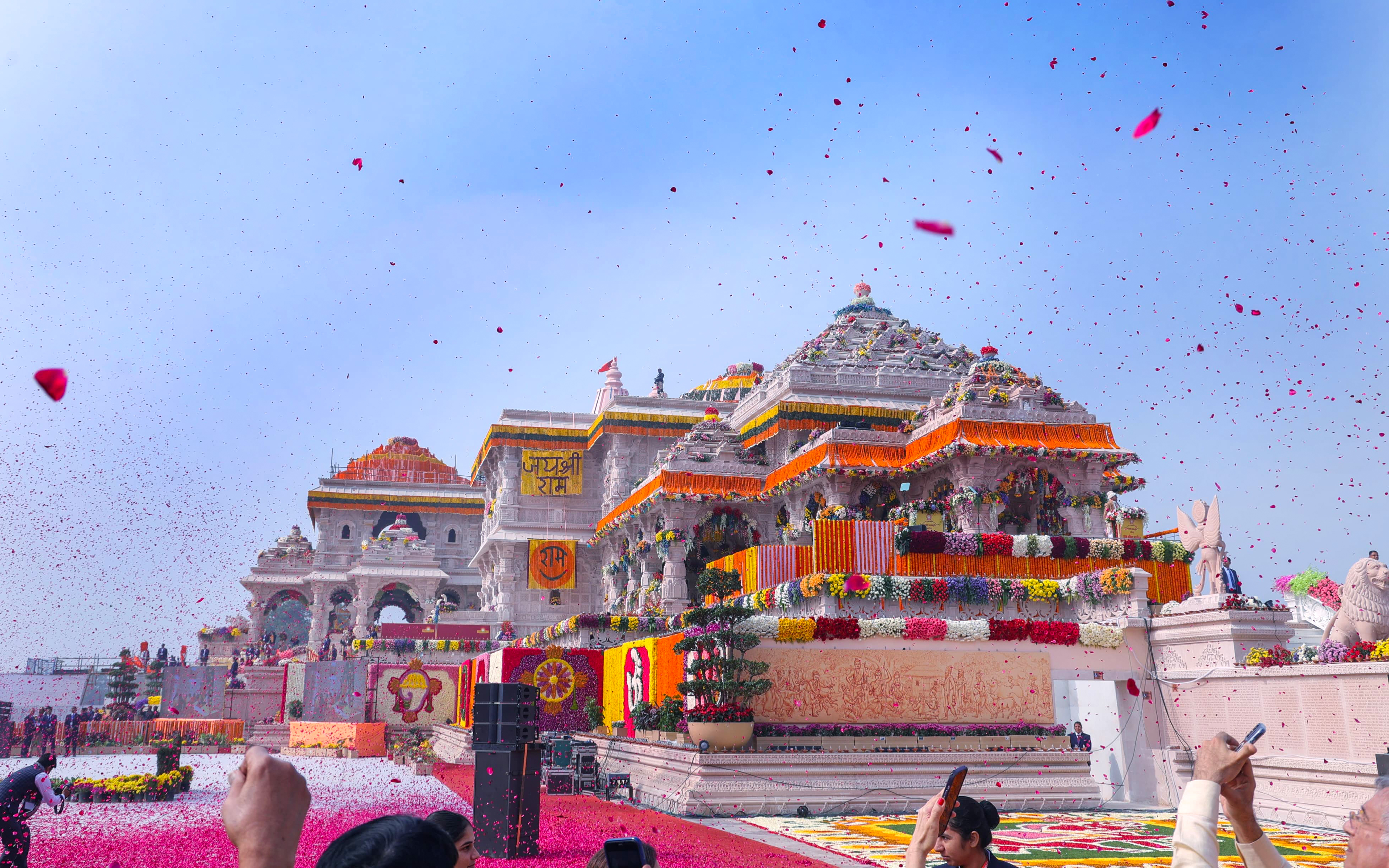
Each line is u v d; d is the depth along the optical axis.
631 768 23.88
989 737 22.73
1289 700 20.42
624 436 59.12
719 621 21.84
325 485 74.00
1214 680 22.56
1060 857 14.80
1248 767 3.38
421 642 50.09
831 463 40.66
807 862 14.10
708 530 48.31
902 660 23.14
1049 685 23.89
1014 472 36.88
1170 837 16.97
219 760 36.94
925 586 25.31
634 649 27.53
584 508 61.66
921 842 3.47
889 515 36.44
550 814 18.83
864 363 51.12
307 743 41.19
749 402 53.44
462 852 5.39
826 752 20.86
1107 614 25.56
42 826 17.12
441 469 80.31
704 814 19.52
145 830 16.56
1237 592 23.69
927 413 41.03
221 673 46.34
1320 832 17.78
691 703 22.89
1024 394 37.47
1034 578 28.20
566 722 30.31
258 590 71.38
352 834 2.67
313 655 57.03
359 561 67.25
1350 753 18.84
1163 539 33.03
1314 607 35.66
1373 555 20.00
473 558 65.75
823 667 22.66
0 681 60.00
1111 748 22.92
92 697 57.66
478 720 14.77
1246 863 3.35
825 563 28.20
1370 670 18.45
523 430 60.97
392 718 42.72
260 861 2.03
